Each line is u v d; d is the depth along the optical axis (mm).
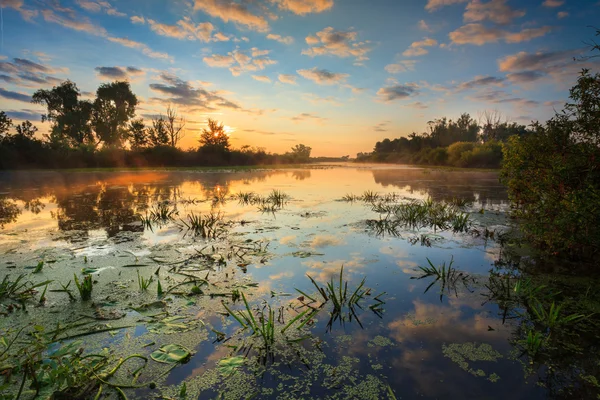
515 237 5676
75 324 2879
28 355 2299
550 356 2459
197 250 4969
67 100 35906
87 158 30719
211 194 11867
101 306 3223
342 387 2160
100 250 4992
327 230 6254
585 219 4004
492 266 4312
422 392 2104
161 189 13633
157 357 2451
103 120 37875
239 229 6340
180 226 6594
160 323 2912
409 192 12469
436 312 3121
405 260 4562
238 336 2734
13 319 2975
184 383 2172
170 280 3857
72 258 4621
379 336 2723
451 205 9156
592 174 4121
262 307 3221
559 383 2180
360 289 3617
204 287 3666
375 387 2152
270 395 2098
